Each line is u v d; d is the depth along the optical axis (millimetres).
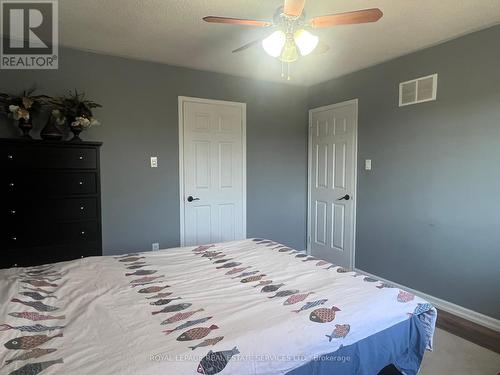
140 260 2238
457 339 2498
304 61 3457
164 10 2400
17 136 2908
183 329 1312
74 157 2812
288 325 1371
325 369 1363
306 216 4621
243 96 4074
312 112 4441
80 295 1626
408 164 3258
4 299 1469
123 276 1915
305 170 4598
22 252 2666
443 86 2936
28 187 2656
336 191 4121
